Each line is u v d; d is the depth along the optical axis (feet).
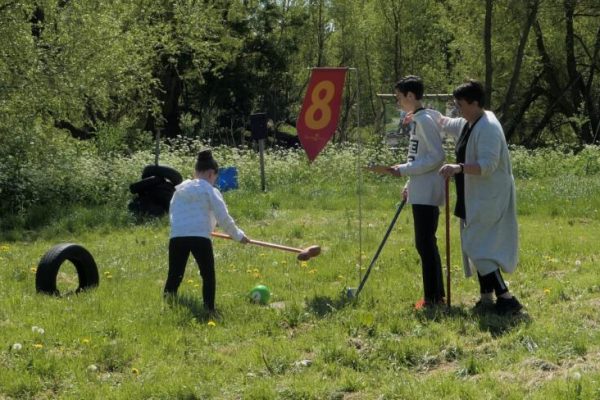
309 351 24.67
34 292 33.22
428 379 21.39
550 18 136.26
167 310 28.66
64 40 71.41
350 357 23.38
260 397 20.56
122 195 64.64
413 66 189.06
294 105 201.77
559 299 30.53
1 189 60.39
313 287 33.68
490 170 27.12
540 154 91.04
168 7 99.19
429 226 29.22
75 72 70.59
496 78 143.13
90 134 97.30
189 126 165.78
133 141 95.81
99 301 30.60
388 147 81.00
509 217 28.14
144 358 23.85
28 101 68.59
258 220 56.85
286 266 38.60
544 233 48.21
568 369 21.74
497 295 28.14
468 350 24.21
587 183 70.69
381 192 70.33
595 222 55.11
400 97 29.48
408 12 182.19
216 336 26.11
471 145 27.73
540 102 157.07
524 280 33.94
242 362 23.38
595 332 24.93
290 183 77.15
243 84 173.58
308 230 50.78
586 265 36.86
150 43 90.43
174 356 24.25
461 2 138.82
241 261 40.04
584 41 147.64
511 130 150.82
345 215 58.59
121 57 77.61
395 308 29.22
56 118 76.89
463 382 20.99
